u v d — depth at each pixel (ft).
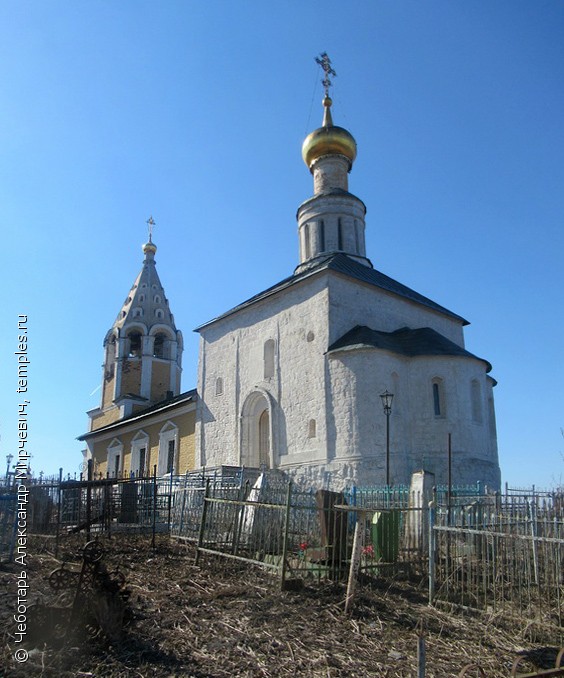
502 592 31.73
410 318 97.81
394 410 78.02
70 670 21.13
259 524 40.96
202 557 43.75
